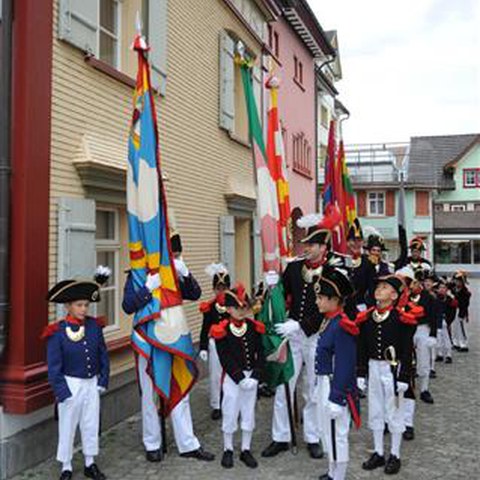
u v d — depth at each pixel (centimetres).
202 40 959
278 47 1580
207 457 553
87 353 494
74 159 600
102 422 633
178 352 554
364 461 551
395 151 3794
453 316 1069
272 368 562
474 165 4388
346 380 459
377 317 535
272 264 608
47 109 549
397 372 523
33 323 522
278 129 671
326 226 589
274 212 623
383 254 905
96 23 644
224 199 1044
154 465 540
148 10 754
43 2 545
